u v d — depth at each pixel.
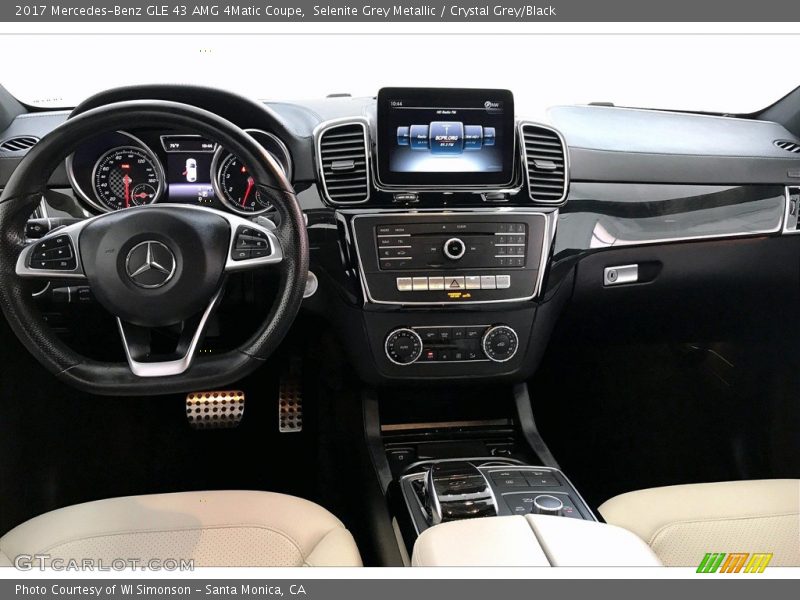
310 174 1.33
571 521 0.96
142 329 1.05
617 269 1.47
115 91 1.19
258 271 1.36
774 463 1.64
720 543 1.02
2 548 1.02
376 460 1.45
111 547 1.00
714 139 1.55
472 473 1.17
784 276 1.56
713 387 1.80
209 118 0.97
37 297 1.30
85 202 1.28
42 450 1.52
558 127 1.48
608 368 1.86
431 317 1.39
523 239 1.36
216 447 1.73
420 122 1.31
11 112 1.44
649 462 1.72
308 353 1.69
